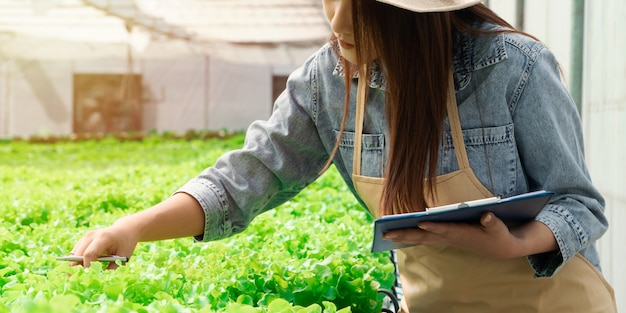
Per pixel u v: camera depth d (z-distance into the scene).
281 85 27.28
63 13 21.89
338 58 2.55
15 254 3.07
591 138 5.05
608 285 2.49
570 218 2.23
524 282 2.37
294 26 23.42
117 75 27.00
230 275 2.58
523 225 2.22
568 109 2.29
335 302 2.62
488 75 2.29
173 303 1.94
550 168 2.27
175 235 2.63
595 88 4.89
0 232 3.51
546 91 2.26
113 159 14.02
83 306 1.91
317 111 2.65
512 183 2.32
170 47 26.16
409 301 2.61
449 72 2.26
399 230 2.13
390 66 2.21
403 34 2.18
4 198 5.58
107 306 1.88
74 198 5.36
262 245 3.37
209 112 27.02
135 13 21.50
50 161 13.98
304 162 2.77
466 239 2.13
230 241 3.32
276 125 2.72
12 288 2.30
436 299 2.49
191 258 2.94
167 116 27.08
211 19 22.53
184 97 26.98
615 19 4.32
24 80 26.77
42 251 3.20
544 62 2.29
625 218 4.18
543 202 2.13
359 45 2.20
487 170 2.33
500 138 2.31
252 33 24.03
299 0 20.91
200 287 2.29
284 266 2.69
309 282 2.53
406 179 2.25
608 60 4.52
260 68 26.97
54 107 26.95
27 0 20.41
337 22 2.21
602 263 5.02
